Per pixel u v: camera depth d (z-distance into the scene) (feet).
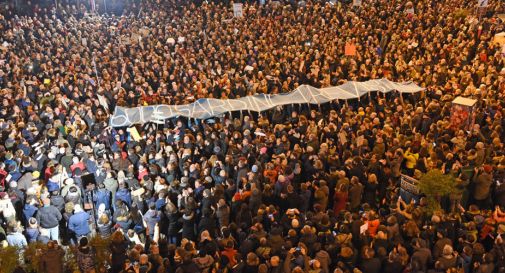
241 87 71.61
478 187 46.62
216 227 43.29
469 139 55.72
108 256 38.96
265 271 32.89
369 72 76.95
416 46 87.25
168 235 43.73
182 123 60.08
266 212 41.27
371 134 56.59
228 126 58.44
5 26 103.40
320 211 41.75
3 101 66.64
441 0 109.50
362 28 96.37
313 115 60.70
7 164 50.72
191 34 97.60
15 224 41.45
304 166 50.44
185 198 44.34
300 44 93.81
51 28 101.19
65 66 83.87
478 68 75.66
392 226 38.19
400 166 51.08
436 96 69.31
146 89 72.59
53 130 57.57
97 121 63.10
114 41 96.53
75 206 43.27
